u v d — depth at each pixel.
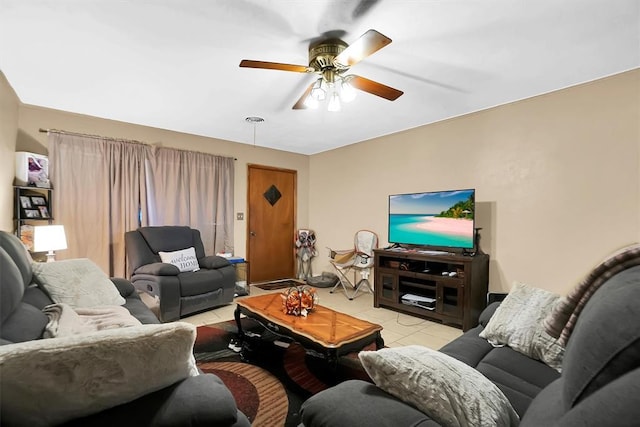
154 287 3.14
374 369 0.89
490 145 3.38
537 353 1.52
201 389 0.89
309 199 5.86
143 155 4.00
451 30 1.97
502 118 3.28
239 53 2.26
